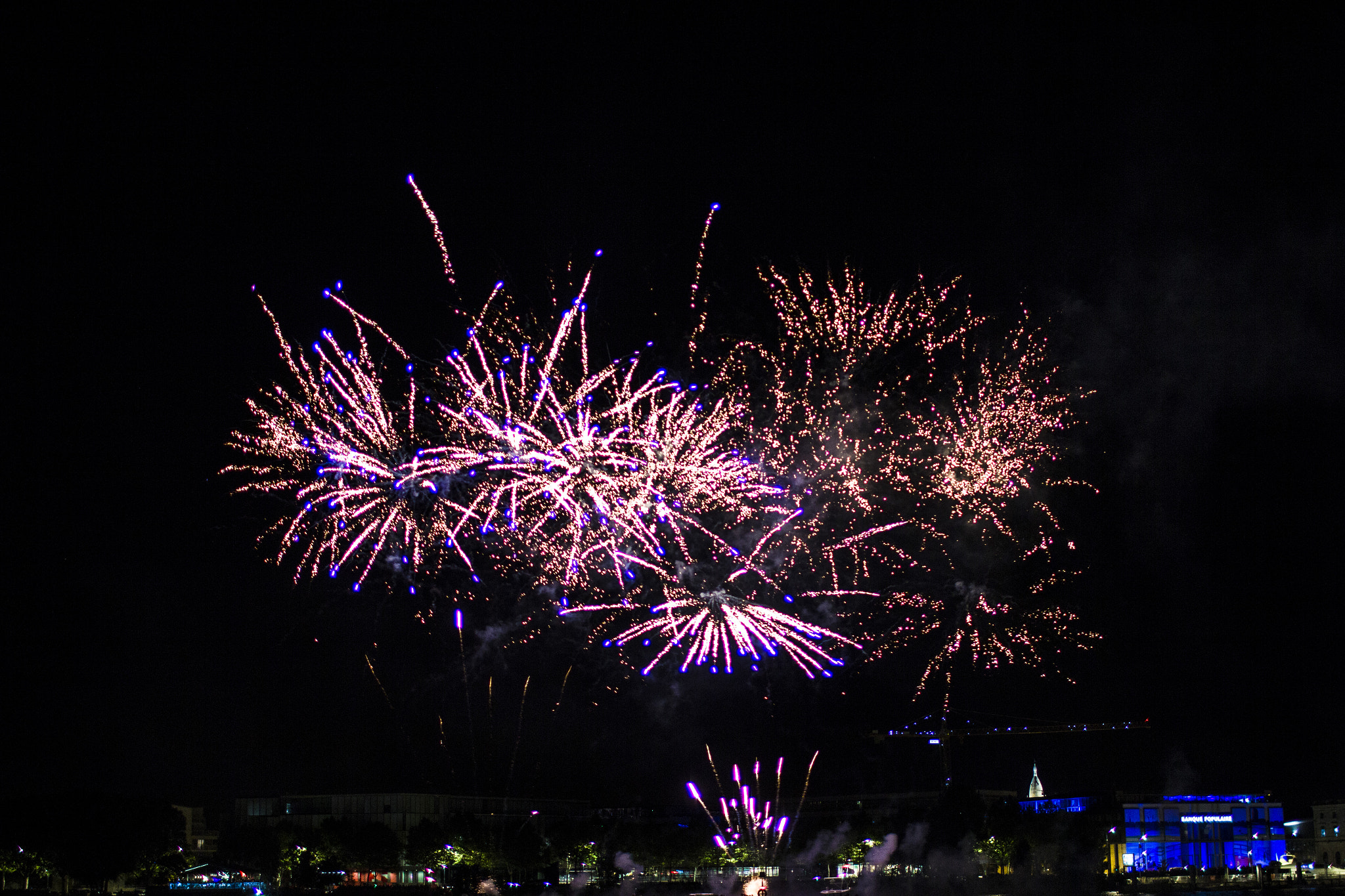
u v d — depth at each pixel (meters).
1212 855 186.62
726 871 155.75
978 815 151.62
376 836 152.88
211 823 184.00
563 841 148.62
